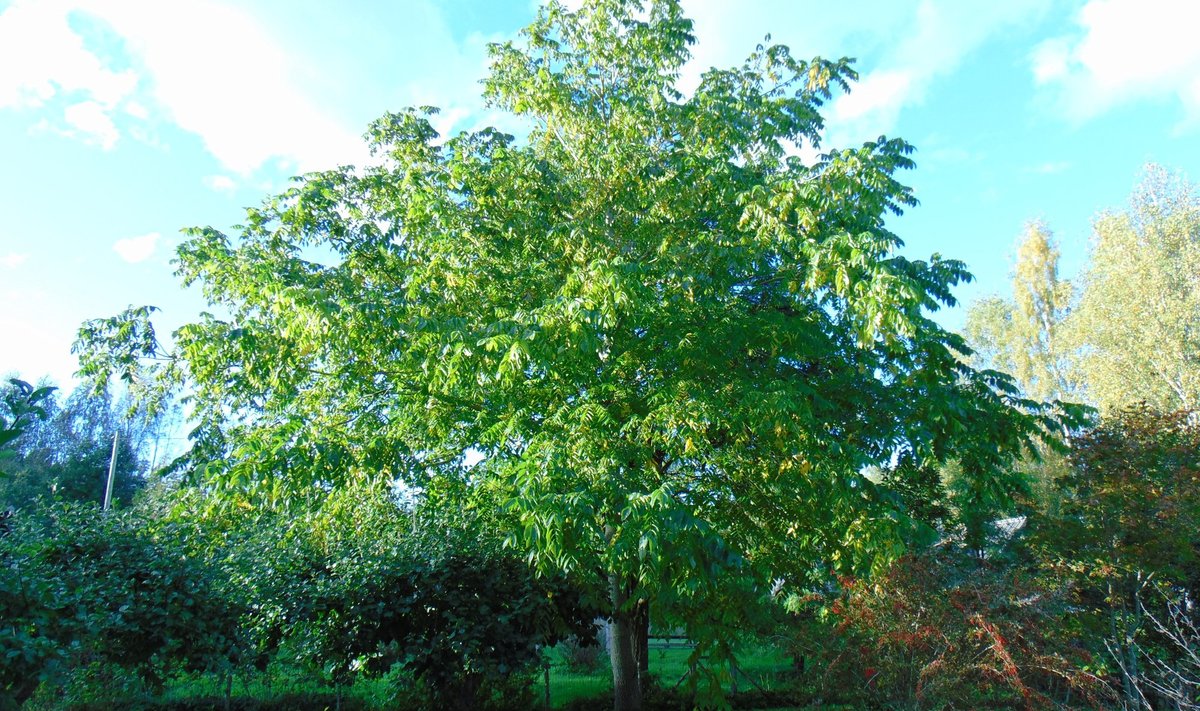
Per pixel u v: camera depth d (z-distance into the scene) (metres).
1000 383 10.43
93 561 8.57
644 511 6.80
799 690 10.30
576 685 14.17
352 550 10.46
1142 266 24.22
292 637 10.12
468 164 9.67
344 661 10.10
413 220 9.59
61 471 32.03
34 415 2.56
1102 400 24.36
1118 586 11.10
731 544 9.23
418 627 10.34
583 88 11.02
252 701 10.52
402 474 9.94
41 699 8.54
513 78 11.08
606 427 8.11
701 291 9.09
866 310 7.22
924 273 9.79
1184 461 11.23
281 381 9.92
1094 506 11.22
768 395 7.52
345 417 10.38
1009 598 8.14
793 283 8.77
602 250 9.30
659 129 10.53
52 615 6.20
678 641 22.06
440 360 8.19
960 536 12.11
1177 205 25.73
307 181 10.85
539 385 9.30
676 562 7.64
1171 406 22.66
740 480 9.37
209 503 9.84
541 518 6.65
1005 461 10.99
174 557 9.17
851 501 8.12
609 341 9.13
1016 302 34.31
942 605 8.00
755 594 8.97
